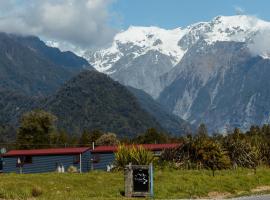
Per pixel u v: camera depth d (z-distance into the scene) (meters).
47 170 82.88
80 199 31.88
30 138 131.38
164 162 57.81
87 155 83.50
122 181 41.31
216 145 59.69
